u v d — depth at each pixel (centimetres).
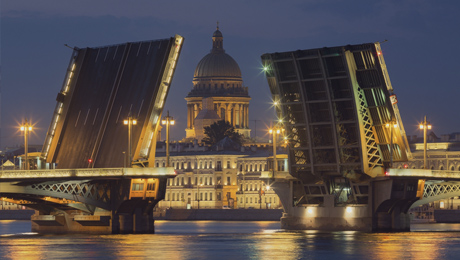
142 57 15150
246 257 11338
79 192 15175
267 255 11588
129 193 15150
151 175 15038
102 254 11656
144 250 12181
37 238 14550
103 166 15512
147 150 15400
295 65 15038
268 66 15388
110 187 15488
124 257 11300
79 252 11906
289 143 15900
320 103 15250
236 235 15338
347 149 15625
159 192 15312
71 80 15825
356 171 15850
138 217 15638
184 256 11431
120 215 15575
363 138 15300
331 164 15725
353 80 14875
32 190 14838
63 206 15850
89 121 15650
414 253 11819
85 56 15700
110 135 15438
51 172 14662
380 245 12938
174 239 14250
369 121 15312
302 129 15700
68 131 15900
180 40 15062
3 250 12225
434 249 12331
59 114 15900
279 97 15538
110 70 15462
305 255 11600
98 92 15550
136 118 15162
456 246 12769
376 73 14775
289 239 14175
